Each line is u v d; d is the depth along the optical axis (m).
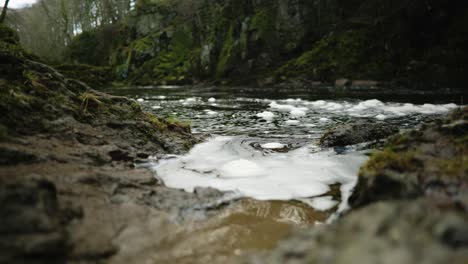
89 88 7.21
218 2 44.59
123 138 6.04
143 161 5.56
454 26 24.47
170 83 40.47
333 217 3.55
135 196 3.79
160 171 5.11
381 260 1.73
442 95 16.95
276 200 4.07
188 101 17.52
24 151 4.01
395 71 24.98
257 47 35.53
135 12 57.03
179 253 2.83
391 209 2.11
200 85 36.59
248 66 35.16
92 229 2.88
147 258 2.70
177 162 5.66
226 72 36.44
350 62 27.19
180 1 53.25
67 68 36.97
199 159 5.84
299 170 5.12
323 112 12.13
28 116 5.09
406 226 1.92
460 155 3.59
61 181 3.61
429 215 1.97
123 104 7.21
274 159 5.78
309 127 9.13
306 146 6.75
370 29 28.19
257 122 10.15
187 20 50.22
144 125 6.60
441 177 2.97
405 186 2.99
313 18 34.09
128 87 37.00
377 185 3.18
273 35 35.31
